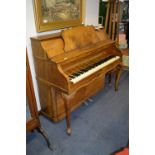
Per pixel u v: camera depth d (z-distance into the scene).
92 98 2.63
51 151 1.70
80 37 2.04
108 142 1.80
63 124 2.09
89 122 2.11
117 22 3.43
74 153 1.68
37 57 1.84
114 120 2.14
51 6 1.92
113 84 3.06
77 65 1.93
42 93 2.05
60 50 1.83
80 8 2.29
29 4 1.74
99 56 2.26
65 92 1.72
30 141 1.84
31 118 1.53
